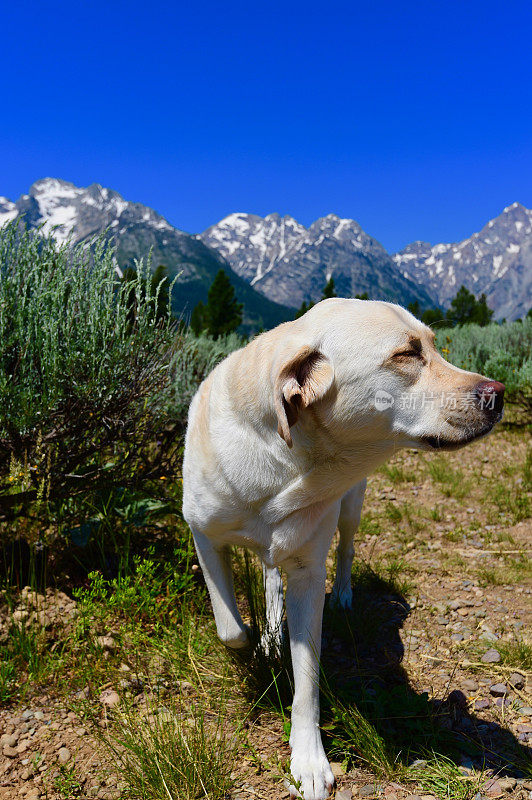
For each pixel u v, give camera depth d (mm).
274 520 758
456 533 1511
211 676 893
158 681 871
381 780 710
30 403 999
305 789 680
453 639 1028
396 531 1552
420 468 2096
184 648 931
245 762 734
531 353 2973
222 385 808
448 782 698
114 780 696
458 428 696
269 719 816
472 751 745
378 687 876
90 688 838
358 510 1117
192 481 815
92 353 1048
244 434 749
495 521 1586
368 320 724
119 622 980
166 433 1395
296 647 763
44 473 1052
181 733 743
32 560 1040
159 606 1001
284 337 750
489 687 891
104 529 1168
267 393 723
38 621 931
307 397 702
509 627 1063
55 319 1060
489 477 1953
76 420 1061
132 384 1134
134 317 1188
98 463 1188
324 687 825
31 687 844
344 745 745
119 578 989
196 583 1109
